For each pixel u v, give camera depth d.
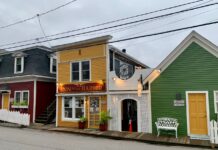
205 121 13.06
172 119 13.51
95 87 16.84
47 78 21.72
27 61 22.28
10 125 18.70
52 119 20.36
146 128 14.70
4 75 23.20
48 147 10.34
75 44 18.09
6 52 24.62
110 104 16.16
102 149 10.28
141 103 15.00
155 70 14.39
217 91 12.88
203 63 13.38
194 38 13.65
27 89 21.17
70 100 18.22
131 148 10.66
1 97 23.27
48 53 22.94
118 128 15.69
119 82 15.98
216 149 10.77
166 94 14.23
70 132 15.62
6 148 9.91
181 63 13.97
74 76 18.19
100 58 16.95
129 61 22.19
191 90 13.55
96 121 16.73
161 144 11.96
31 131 16.03
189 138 12.88
